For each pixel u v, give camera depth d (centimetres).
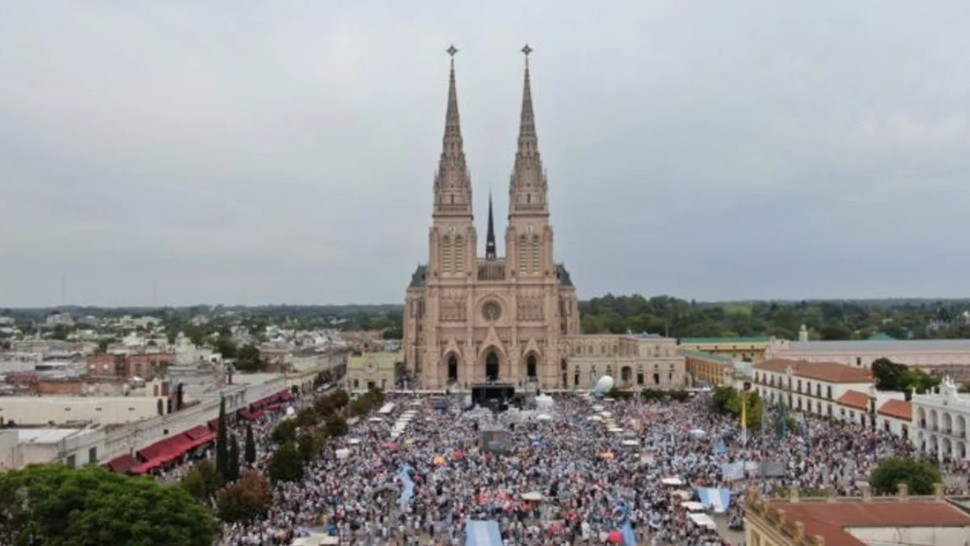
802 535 6006
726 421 19288
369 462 14438
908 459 10950
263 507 10638
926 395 16175
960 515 6850
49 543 7444
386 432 18238
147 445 14375
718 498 10800
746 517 7494
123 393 17300
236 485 10575
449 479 12888
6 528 7794
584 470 13425
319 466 14125
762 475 11956
